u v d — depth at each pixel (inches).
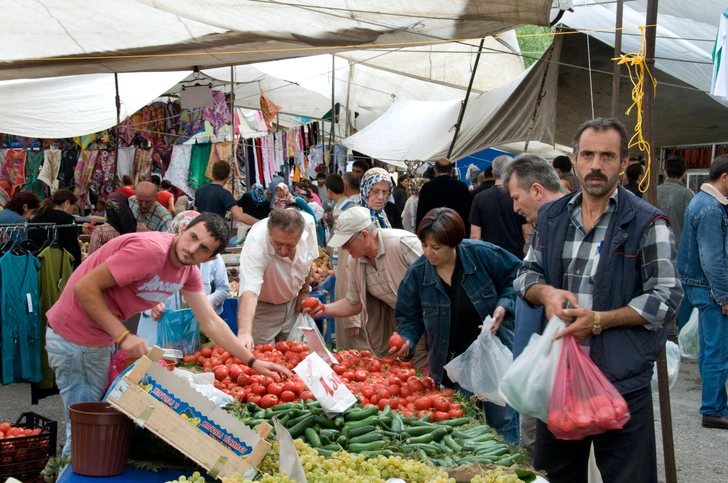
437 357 174.2
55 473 130.4
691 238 237.0
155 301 151.5
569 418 110.3
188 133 506.0
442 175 338.6
